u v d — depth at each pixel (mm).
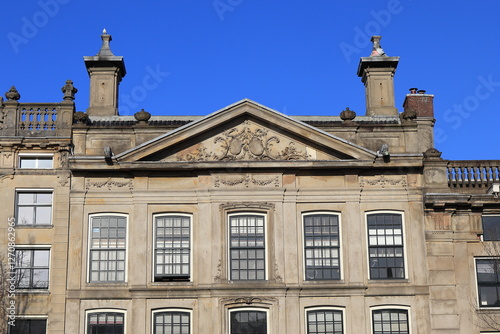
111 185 38531
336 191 38750
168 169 38406
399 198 38875
